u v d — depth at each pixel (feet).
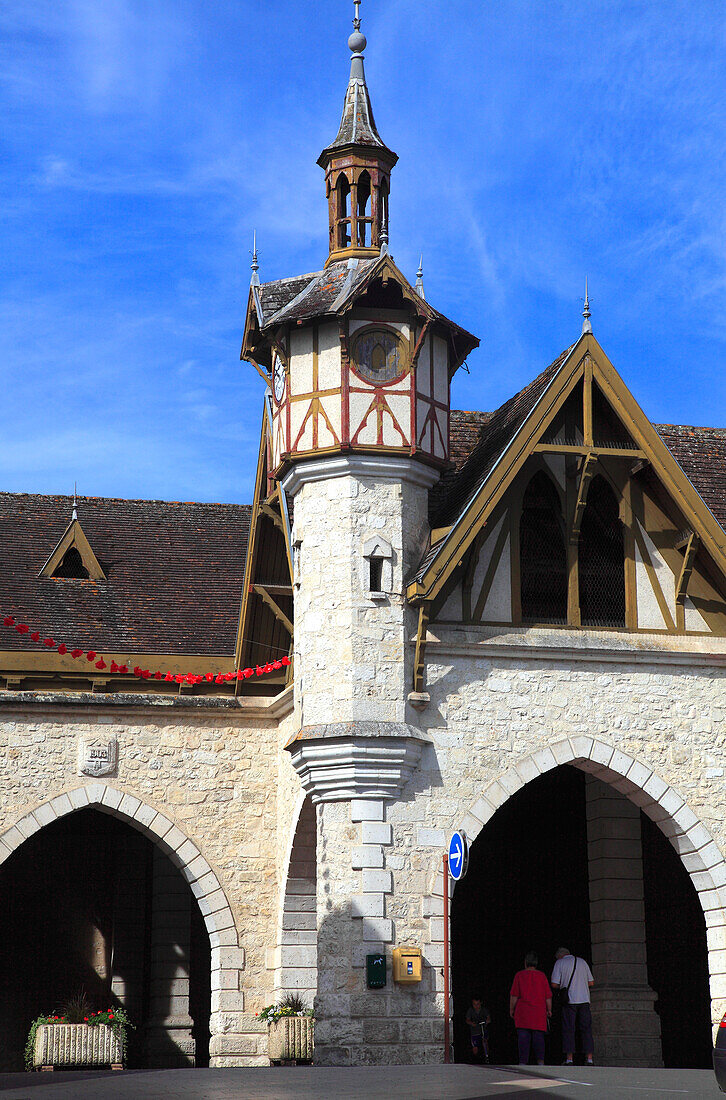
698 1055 62.95
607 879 64.90
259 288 63.00
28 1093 36.52
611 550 60.95
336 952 54.54
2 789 66.08
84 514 78.59
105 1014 64.08
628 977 63.93
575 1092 35.76
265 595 66.54
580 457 58.70
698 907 63.87
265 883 67.77
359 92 66.28
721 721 59.98
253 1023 66.13
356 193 64.18
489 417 69.97
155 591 73.92
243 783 68.69
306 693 57.62
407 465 58.75
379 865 55.11
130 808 67.15
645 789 58.59
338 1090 36.68
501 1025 72.28
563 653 58.59
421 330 59.47
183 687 69.26
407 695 56.85
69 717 67.56
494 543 58.90
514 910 72.84
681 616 60.08
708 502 68.85
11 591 71.31
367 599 57.47
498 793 56.95
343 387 58.59
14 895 79.77
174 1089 37.37
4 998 78.38
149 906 78.64
